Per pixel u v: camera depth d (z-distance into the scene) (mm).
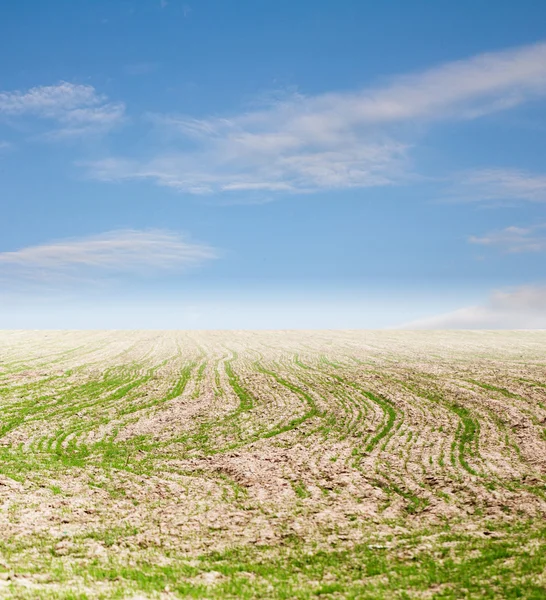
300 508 17031
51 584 11492
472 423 27469
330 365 49438
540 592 10711
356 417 29766
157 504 17375
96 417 30047
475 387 35875
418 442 24672
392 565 12766
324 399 34562
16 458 22281
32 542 13969
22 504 16734
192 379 42562
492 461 21484
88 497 17812
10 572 11992
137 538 14578
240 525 15625
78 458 22719
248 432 27203
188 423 29047
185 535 14852
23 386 37719
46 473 20328
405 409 31109
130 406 32969
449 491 18375
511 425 26672
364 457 22766
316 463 22000
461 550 13461
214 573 12477
